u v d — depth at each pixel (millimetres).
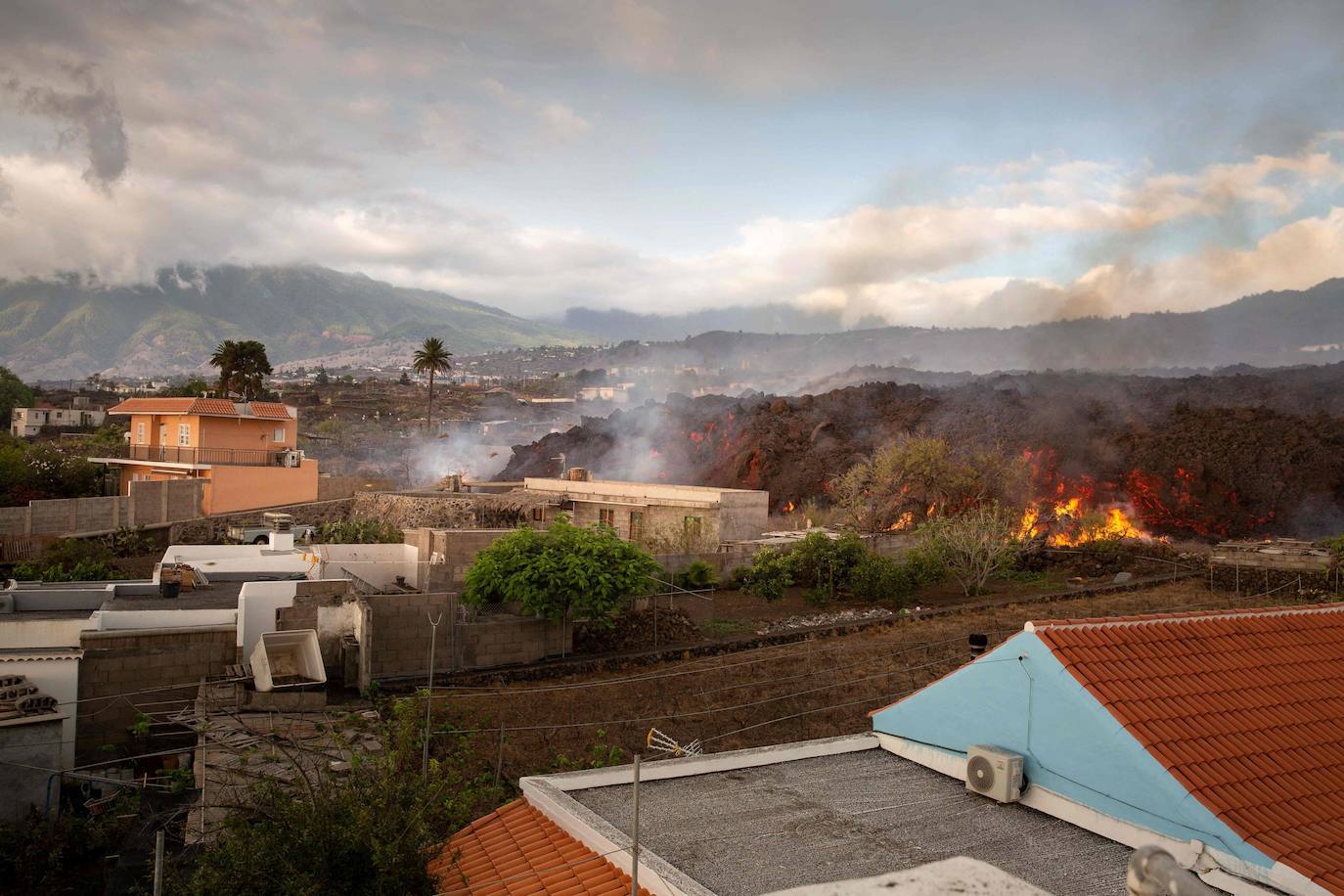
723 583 36469
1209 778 8734
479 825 10789
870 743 12352
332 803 10094
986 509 48281
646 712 21781
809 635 28781
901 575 33562
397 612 22703
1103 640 10547
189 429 51469
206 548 29938
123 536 40312
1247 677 10648
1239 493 67438
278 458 52156
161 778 17859
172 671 19938
